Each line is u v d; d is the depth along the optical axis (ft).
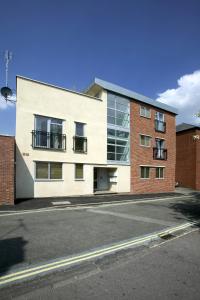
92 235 22.88
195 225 29.25
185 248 19.79
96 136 63.72
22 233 22.99
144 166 76.43
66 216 32.35
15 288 12.55
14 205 40.81
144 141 77.71
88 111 62.49
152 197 62.49
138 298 11.73
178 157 108.06
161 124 84.53
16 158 49.65
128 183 71.20
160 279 13.82
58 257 16.92
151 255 17.90
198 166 100.22
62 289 12.53
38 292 12.19
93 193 61.77
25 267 15.11
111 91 68.44
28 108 51.85
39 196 52.01
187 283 13.37
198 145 101.35
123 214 34.94
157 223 29.35
